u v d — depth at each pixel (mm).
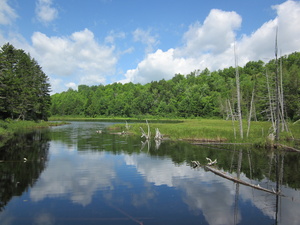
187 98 108875
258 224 8164
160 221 8344
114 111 129250
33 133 38719
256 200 10367
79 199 10297
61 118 117312
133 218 8570
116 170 15219
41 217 8578
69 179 13164
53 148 23797
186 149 23594
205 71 165500
